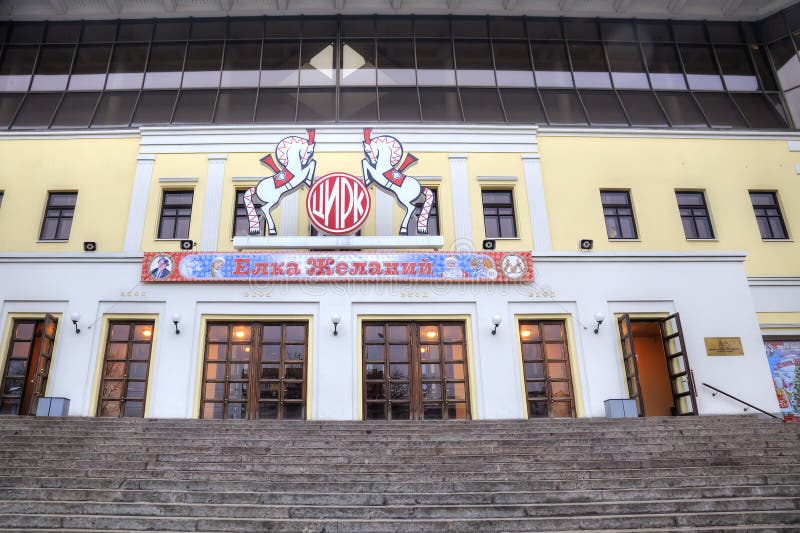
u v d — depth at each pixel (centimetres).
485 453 1038
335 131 1919
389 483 866
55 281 1634
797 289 1909
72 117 2027
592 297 1677
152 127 1894
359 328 1622
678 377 1608
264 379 1572
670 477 910
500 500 832
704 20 2344
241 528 750
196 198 1822
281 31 2242
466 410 1570
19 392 1562
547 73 2212
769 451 1066
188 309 1612
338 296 1642
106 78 2130
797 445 1103
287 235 1775
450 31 2270
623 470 939
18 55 2170
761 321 1872
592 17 2322
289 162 1744
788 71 2244
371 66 2184
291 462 980
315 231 1789
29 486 869
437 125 1931
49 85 2112
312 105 2088
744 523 788
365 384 1582
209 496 823
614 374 1606
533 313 1659
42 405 1453
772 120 2166
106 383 1558
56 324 1599
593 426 1229
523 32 2292
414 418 1552
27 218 1814
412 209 1714
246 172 1862
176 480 870
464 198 1852
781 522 789
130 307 1616
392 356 1614
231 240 1780
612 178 1938
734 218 1952
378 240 1652
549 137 1973
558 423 1251
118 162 1880
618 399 1513
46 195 1848
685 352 1552
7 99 2077
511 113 2097
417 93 2131
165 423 1212
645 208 1914
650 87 2209
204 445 1036
